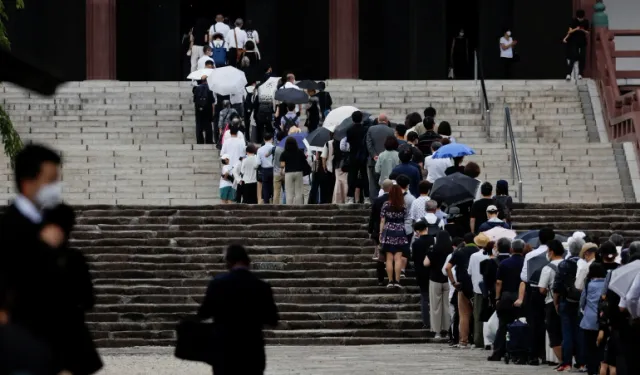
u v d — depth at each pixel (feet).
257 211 190.70
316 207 190.80
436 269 155.84
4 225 60.95
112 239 183.11
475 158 230.07
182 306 167.32
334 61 280.72
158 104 261.03
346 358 137.59
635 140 232.53
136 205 191.72
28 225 60.95
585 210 193.88
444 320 157.69
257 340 80.02
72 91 261.65
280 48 324.60
